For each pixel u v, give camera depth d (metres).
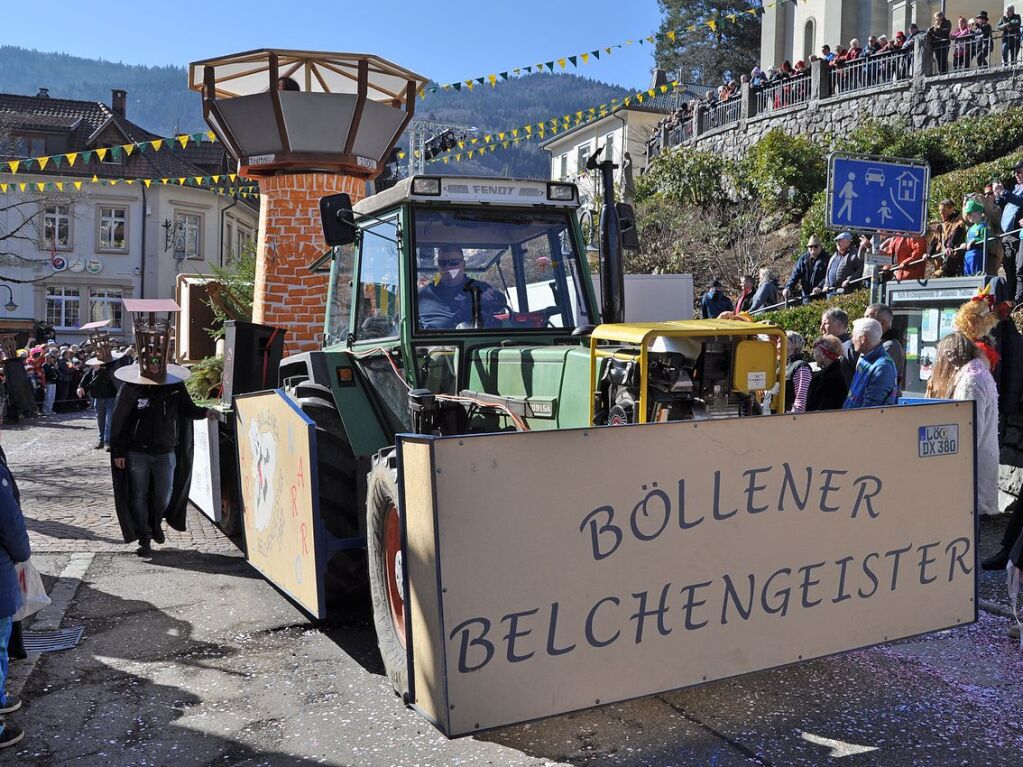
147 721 3.97
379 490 4.24
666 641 3.59
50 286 40.91
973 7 25.36
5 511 3.71
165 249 41.91
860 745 3.67
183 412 7.11
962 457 4.33
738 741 3.71
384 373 5.41
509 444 3.29
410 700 3.45
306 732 3.85
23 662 4.62
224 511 7.32
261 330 8.00
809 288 12.05
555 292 5.43
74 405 24.22
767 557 3.80
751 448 3.75
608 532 3.46
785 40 31.36
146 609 5.52
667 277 10.05
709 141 26.44
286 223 10.53
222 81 10.55
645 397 3.98
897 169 7.06
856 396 5.95
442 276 5.20
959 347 6.43
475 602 3.24
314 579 4.60
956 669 4.48
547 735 3.79
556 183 5.48
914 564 4.20
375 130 10.65
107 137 41.38
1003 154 17.84
